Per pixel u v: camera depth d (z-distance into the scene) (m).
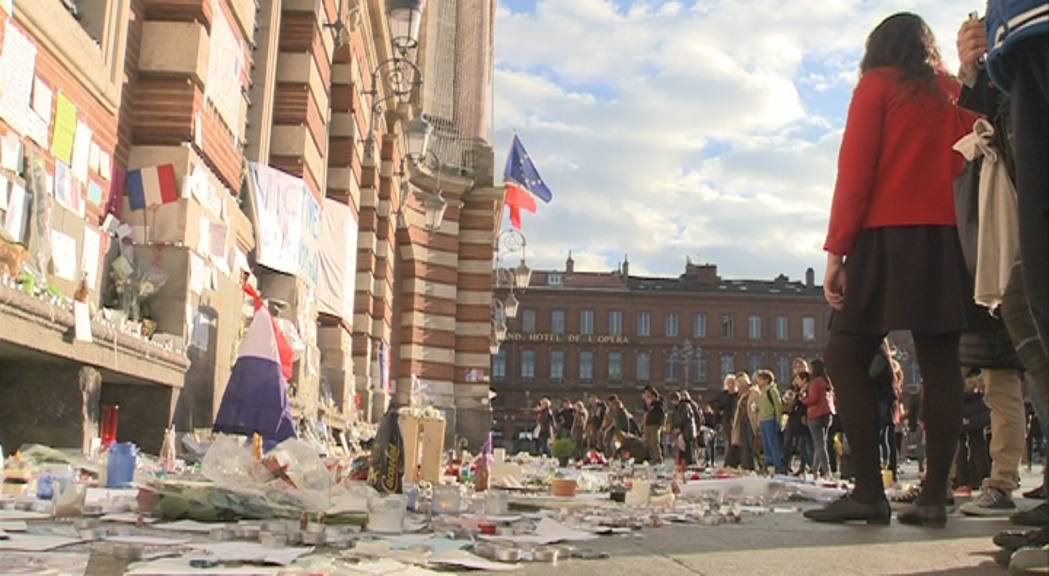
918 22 5.29
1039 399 3.21
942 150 5.10
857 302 5.18
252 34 12.44
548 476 9.51
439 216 22.77
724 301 85.06
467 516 5.09
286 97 14.06
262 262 12.36
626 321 84.44
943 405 5.16
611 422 26.38
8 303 5.46
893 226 5.07
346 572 2.79
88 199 8.15
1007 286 3.09
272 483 4.59
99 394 7.37
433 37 28.41
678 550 3.84
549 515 5.34
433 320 27.33
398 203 24.69
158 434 8.27
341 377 16.88
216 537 3.59
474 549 3.56
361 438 17.34
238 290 10.74
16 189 6.71
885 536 4.57
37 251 6.95
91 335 6.58
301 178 13.87
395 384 24.02
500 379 83.44
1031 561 2.91
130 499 4.89
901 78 5.14
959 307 4.95
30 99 6.98
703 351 84.44
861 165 5.13
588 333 84.00
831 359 5.38
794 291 86.25
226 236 10.33
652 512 5.93
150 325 8.41
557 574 3.08
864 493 5.34
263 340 8.44
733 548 3.95
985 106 3.98
